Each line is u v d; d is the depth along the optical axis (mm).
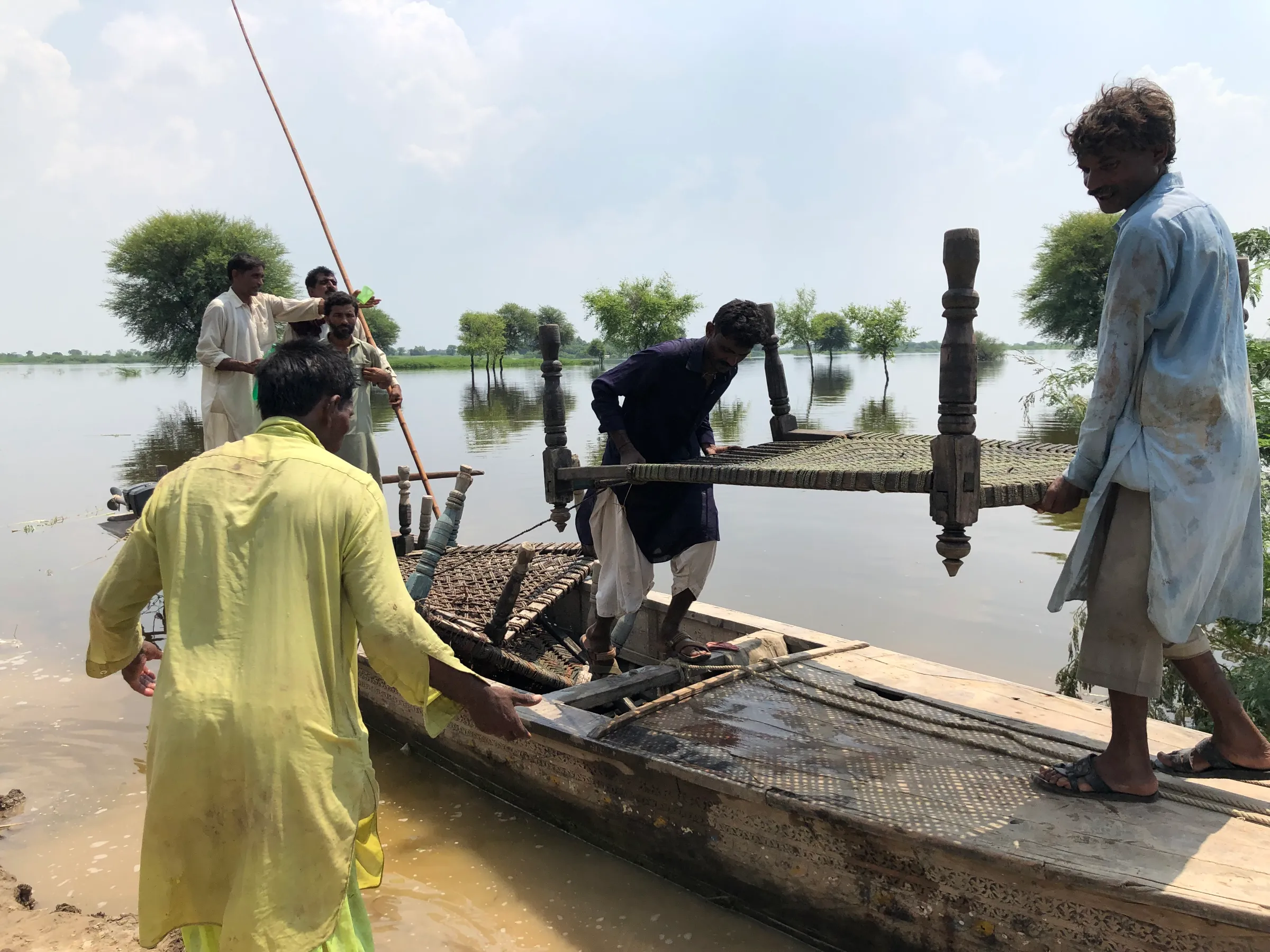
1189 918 2043
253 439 2084
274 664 1847
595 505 4023
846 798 2650
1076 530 8930
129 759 4309
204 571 1899
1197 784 2559
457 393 33875
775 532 9258
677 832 3109
